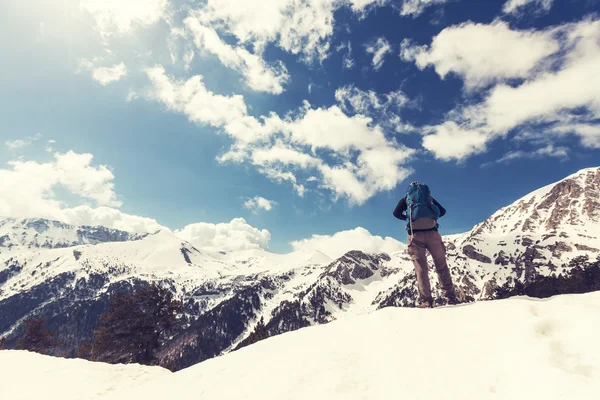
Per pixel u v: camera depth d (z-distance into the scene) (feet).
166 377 15.35
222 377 12.90
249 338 160.45
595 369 7.17
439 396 8.48
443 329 12.05
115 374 20.43
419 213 18.13
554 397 6.81
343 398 9.34
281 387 10.62
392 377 9.88
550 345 8.52
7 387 18.45
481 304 13.53
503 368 8.60
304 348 13.51
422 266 18.16
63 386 18.48
